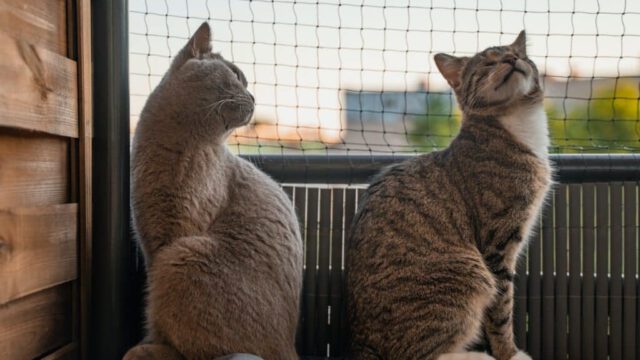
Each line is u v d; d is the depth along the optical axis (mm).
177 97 2266
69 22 2225
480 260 2564
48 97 2047
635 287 2855
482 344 2689
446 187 2680
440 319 2457
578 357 2881
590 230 2867
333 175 2975
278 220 2428
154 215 2262
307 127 3059
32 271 1995
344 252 2912
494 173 2654
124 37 2479
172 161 2256
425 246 2549
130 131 2604
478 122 2795
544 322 2891
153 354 2141
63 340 2268
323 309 2938
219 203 2342
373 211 2666
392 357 2469
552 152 3107
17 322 1957
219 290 2156
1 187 1839
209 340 2148
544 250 2891
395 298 2477
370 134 3307
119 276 2447
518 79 2688
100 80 2412
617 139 3143
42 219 2053
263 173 2666
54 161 2168
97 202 2414
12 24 1850
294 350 2445
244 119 2340
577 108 3299
